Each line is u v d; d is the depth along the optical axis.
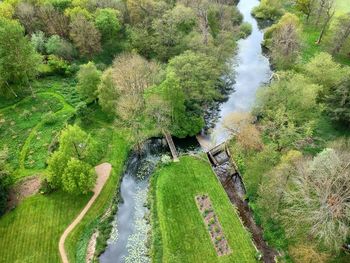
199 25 102.50
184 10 100.56
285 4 137.38
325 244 53.69
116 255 60.72
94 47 96.62
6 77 83.94
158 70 88.25
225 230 61.38
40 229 62.53
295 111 75.12
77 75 88.12
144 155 79.31
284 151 70.12
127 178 74.38
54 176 66.12
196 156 75.69
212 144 81.12
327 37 111.38
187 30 103.62
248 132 72.25
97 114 85.00
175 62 84.06
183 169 72.62
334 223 53.06
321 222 53.50
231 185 71.56
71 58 97.69
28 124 81.75
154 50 98.75
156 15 105.06
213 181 70.00
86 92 83.88
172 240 60.31
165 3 107.44
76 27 93.75
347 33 102.44
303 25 124.38
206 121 88.56
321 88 77.94
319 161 58.50
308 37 118.06
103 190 69.50
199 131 84.38
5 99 87.94
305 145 75.31
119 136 80.44
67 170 63.75
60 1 100.75
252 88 100.69
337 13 124.31
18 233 61.88
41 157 74.31
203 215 63.72
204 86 85.94
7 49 80.69
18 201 66.38
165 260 57.88
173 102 76.75
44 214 64.69
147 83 84.50
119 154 77.12
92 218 65.25
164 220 63.47
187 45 96.62
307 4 122.44
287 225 58.50
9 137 78.62
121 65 87.31
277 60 99.25
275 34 106.19
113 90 79.94
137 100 80.31
